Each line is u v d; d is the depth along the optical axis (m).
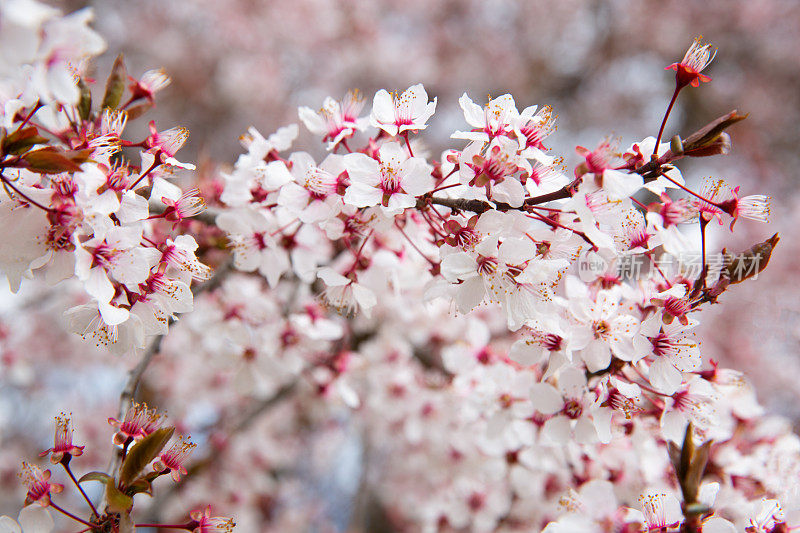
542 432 0.46
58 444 0.41
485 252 0.41
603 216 0.42
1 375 0.73
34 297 0.72
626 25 1.33
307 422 0.93
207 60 1.21
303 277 0.47
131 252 0.41
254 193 0.45
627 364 0.43
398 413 0.58
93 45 0.38
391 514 1.00
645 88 1.35
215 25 1.20
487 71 1.31
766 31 1.29
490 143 0.42
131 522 0.40
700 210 0.42
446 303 0.58
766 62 1.32
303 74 1.25
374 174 0.42
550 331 0.43
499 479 0.53
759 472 0.47
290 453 0.88
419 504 0.78
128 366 0.74
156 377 0.76
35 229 0.40
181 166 0.42
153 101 0.44
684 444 0.43
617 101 1.35
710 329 0.93
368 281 0.46
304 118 0.44
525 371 0.47
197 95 1.20
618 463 0.49
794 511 0.43
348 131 0.44
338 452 0.96
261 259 0.46
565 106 1.38
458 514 0.54
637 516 0.43
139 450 0.41
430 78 1.28
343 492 1.07
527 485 0.51
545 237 0.42
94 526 0.41
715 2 1.29
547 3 1.31
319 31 1.20
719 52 1.32
